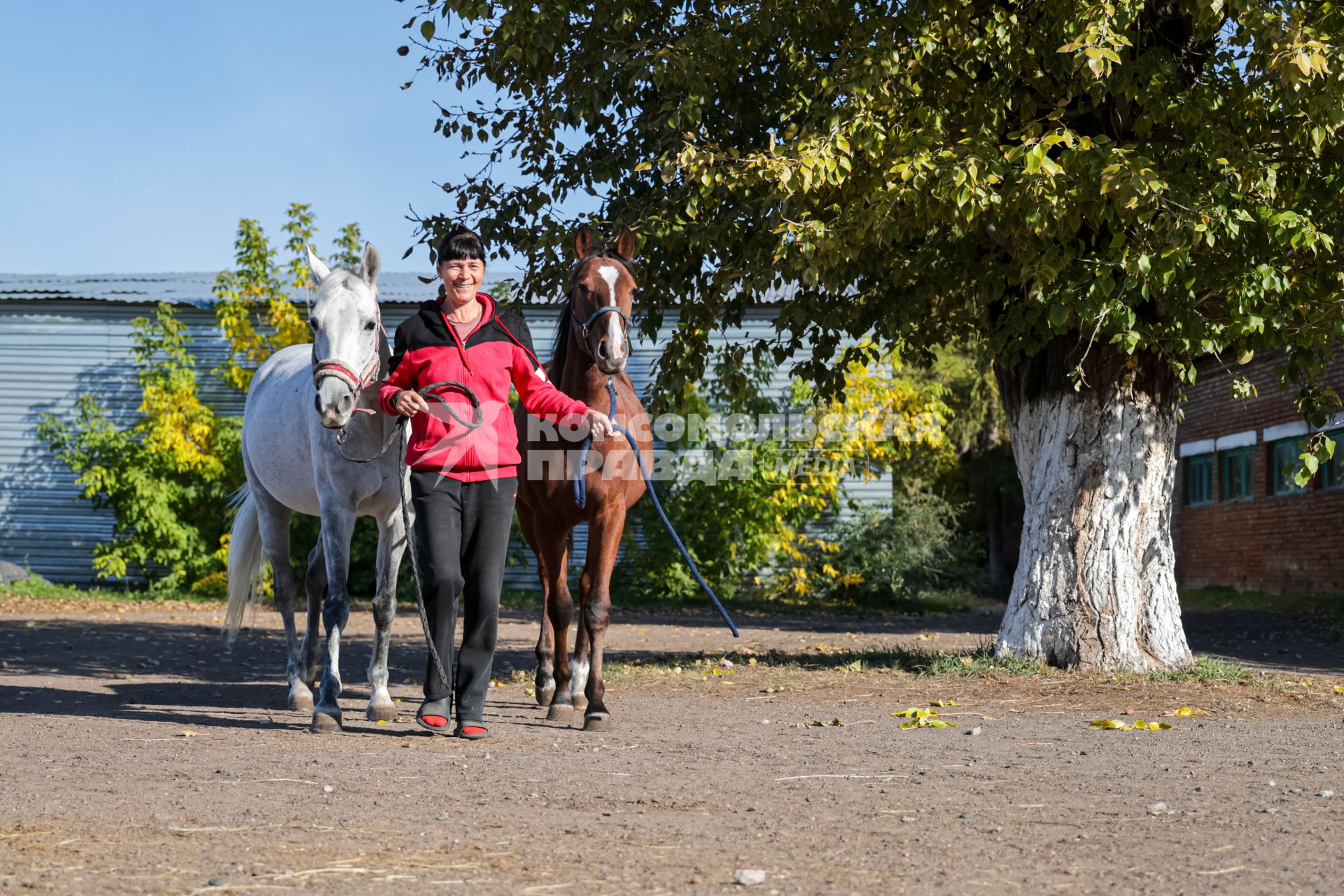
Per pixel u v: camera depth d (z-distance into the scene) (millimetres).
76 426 26766
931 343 12430
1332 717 8906
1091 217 9438
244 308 25766
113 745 6961
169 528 24578
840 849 4465
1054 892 3904
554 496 8047
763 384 24219
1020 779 6055
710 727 8125
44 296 26641
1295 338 9859
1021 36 9805
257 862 4168
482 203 12039
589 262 7914
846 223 9727
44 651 13875
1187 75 10492
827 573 24203
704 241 10539
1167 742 7520
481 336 7328
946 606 24672
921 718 8516
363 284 7406
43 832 4621
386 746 6969
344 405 7090
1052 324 9422
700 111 10125
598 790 5629
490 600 7340
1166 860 4344
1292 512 25031
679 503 24234
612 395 7875
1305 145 9711
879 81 9414
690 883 3959
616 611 22281
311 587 9031
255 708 9094
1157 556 11211
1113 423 11086
